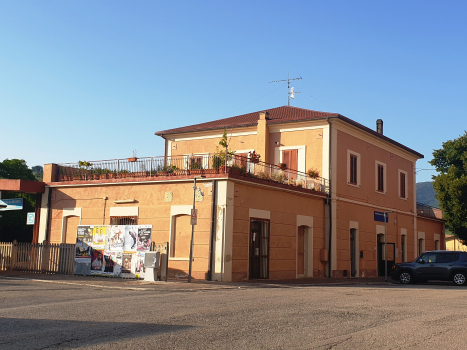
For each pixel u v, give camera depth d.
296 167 27.25
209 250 19.55
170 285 16.86
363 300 13.55
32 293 13.57
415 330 8.73
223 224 19.52
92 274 20.08
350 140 28.39
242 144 28.91
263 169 22.97
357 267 28.38
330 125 26.59
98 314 9.72
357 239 28.59
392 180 33.72
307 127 27.25
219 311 10.45
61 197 24.38
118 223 22.42
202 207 20.14
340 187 27.03
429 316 10.55
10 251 22.72
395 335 8.23
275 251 22.28
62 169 24.80
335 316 10.19
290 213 23.52
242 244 20.28
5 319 9.02
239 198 20.28
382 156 32.41
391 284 23.09
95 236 20.28
